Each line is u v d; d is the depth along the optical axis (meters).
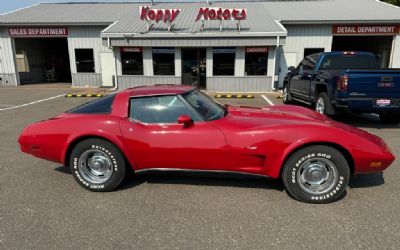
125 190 3.62
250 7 19.11
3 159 4.74
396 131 6.70
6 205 3.25
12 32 16.81
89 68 17.16
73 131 3.53
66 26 16.56
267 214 3.03
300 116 3.79
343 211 3.08
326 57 8.05
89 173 3.63
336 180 3.19
